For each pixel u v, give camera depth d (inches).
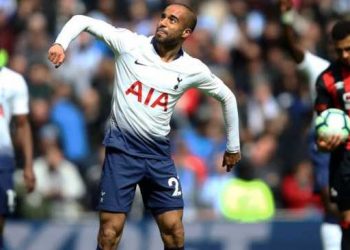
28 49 1259.2
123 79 633.6
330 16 1389.0
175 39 625.3
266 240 925.8
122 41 631.8
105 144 637.9
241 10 1419.8
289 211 1074.1
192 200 1059.3
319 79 685.9
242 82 1262.3
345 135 663.1
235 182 1069.1
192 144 1119.6
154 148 637.9
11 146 750.5
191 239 926.4
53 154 1042.7
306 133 1121.4
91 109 1157.1
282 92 1229.7
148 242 920.9
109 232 629.9
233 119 653.9
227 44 1370.6
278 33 1318.9
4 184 743.7
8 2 1342.3
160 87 629.3
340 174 681.0
